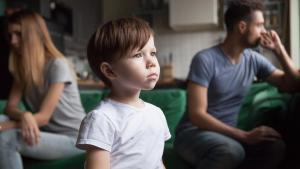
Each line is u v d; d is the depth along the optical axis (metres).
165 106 2.16
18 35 2.00
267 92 2.17
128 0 5.09
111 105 1.08
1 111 2.34
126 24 1.07
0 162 1.79
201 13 4.34
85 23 5.39
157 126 1.13
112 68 1.08
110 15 5.16
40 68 1.99
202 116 1.79
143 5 4.78
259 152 1.81
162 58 4.77
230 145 1.63
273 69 2.02
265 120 2.06
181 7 4.41
